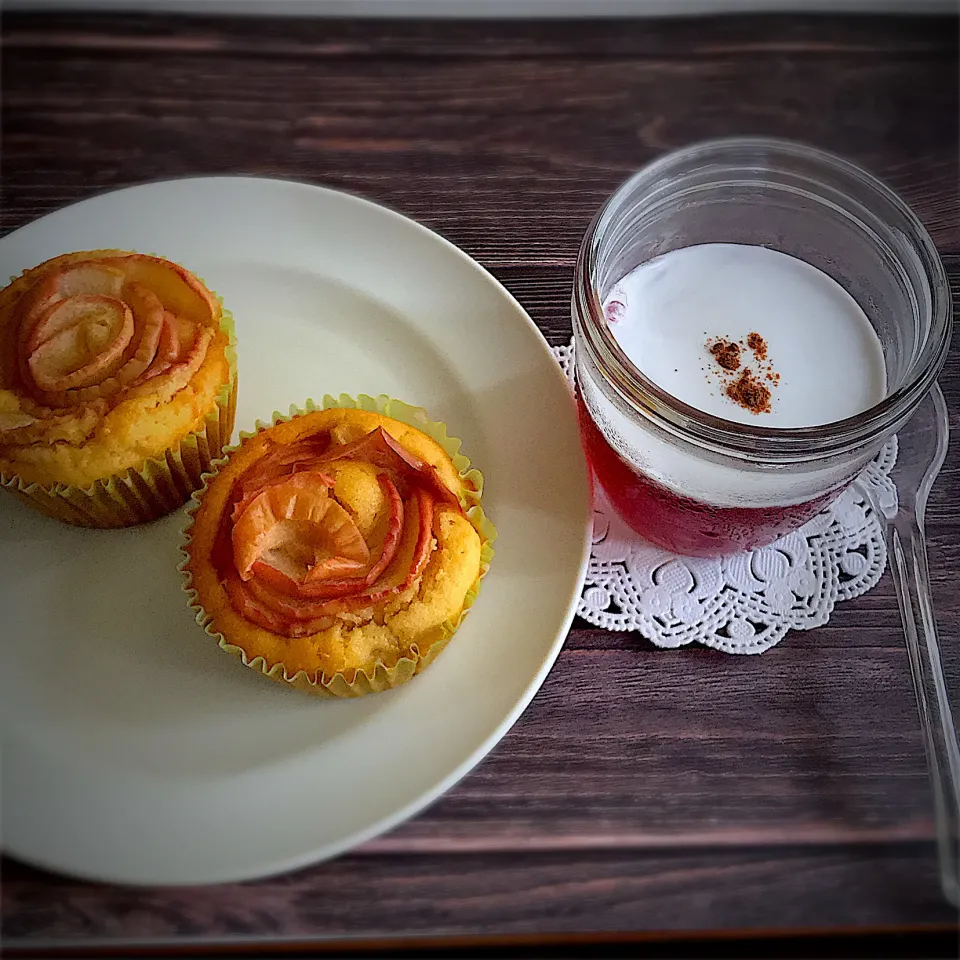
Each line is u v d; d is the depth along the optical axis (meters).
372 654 0.23
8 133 0.32
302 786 0.22
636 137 0.33
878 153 0.33
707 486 0.22
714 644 0.25
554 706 0.24
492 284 0.27
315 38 0.35
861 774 0.23
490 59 0.34
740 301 0.24
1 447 0.24
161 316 0.25
